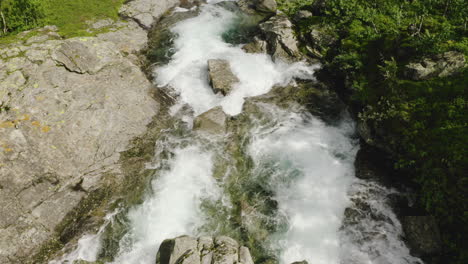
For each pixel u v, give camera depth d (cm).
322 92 2334
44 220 1620
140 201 1770
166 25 3158
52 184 1738
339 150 1977
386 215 1616
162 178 1869
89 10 3109
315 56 2564
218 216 1688
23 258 1512
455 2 2289
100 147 1936
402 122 1722
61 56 2298
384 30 2373
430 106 1723
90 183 1780
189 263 1311
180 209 1722
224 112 2177
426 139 1617
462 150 1488
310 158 1944
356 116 2073
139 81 2369
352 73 2188
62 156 1820
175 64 2658
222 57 2697
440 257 1388
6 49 2308
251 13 3316
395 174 1734
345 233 1592
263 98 2323
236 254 1374
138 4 3244
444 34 2030
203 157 1961
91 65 2317
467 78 1753
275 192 1789
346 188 1770
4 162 1694
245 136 2077
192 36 2992
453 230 1395
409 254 1462
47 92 2055
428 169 1549
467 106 1636
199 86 2447
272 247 1556
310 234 1602
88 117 2009
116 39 2773
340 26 2602
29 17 2731
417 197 1591
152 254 1551
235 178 1861
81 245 1588
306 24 2770
